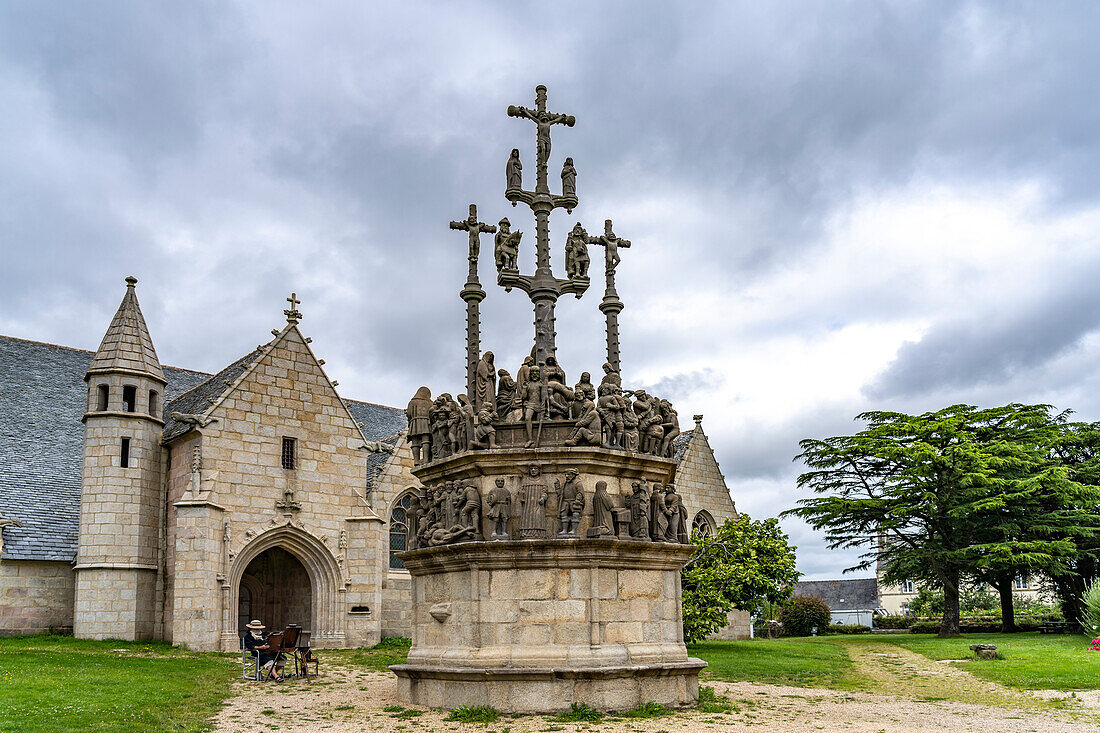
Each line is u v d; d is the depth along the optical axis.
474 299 20.58
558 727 15.40
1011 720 17.25
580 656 16.83
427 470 19.23
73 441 38.12
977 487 44.75
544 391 18.25
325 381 37.03
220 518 32.78
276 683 22.97
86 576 32.16
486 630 17.03
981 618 59.09
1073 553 43.47
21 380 39.25
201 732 15.46
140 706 17.75
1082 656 28.00
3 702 17.03
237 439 33.94
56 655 25.72
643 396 19.59
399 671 18.36
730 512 51.62
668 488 19.56
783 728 15.79
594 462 17.84
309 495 35.56
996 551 42.28
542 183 20.56
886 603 99.69
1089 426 50.16
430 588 18.45
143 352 34.84
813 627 57.62
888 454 45.50
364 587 36.19
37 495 34.59
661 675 17.55
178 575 31.66
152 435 34.66
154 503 34.25
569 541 17.03
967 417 47.38
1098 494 44.84
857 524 47.69
